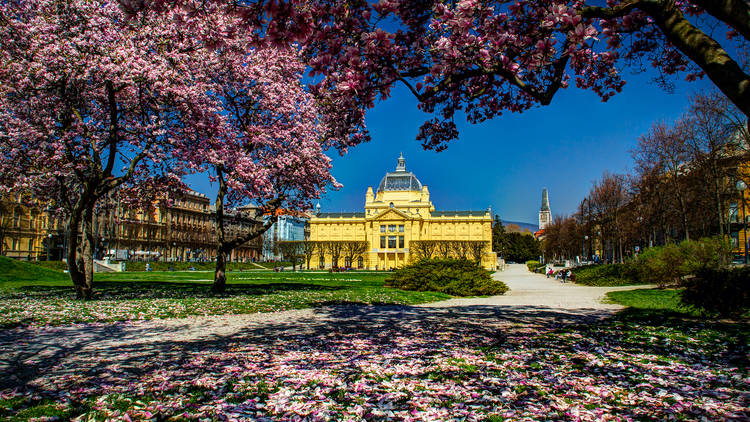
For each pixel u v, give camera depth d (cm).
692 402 491
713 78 447
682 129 3266
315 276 5500
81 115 1814
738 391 532
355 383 559
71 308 1467
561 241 9212
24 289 2300
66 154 1638
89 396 524
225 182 2200
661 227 4022
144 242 9575
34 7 1523
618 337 941
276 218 2303
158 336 995
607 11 552
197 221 11556
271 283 3341
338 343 870
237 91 2061
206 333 1037
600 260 7256
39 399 508
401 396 502
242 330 1079
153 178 1906
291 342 888
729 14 420
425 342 876
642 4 511
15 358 755
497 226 15425
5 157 1653
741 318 1233
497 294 2719
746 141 2741
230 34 559
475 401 489
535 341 888
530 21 579
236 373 621
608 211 5028
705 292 1269
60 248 7506
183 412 457
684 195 3603
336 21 546
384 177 12650
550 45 572
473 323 1200
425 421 430
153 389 544
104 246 8069
